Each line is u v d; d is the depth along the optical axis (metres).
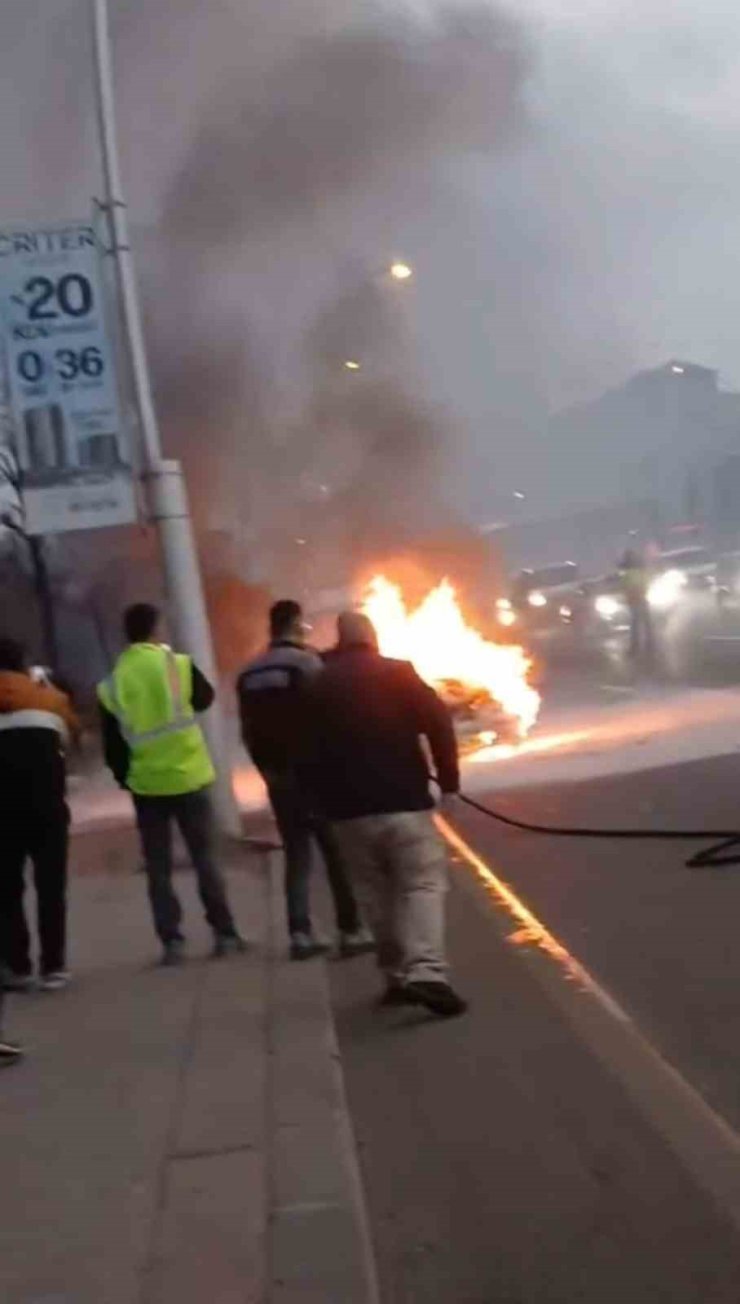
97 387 15.18
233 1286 5.80
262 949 11.50
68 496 15.16
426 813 9.27
